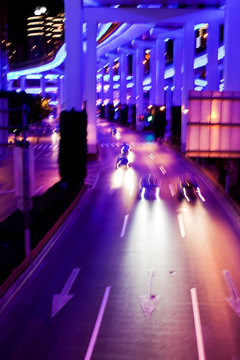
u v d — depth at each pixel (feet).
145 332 51.01
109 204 124.88
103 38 390.01
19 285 64.39
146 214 112.78
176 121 271.69
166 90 438.40
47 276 69.56
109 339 49.29
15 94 284.82
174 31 274.57
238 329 51.80
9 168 201.57
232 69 132.26
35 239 82.79
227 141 106.63
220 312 56.54
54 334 50.57
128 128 408.67
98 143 297.94
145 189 139.33
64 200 118.83
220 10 216.33
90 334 50.55
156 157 226.58
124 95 443.73
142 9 205.98
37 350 47.03
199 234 94.58
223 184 141.38
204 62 343.46
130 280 68.18
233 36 131.64
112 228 99.50
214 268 73.61
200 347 47.55
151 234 94.58
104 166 199.62
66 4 150.20
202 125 106.01
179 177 156.15
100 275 70.23
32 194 72.33
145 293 62.90
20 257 72.49
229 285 66.03
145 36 329.52
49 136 365.61
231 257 79.46
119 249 84.23
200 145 106.73
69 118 143.74
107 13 208.23
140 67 379.35
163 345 47.98
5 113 72.02
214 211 116.06
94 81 220.43
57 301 59.88
